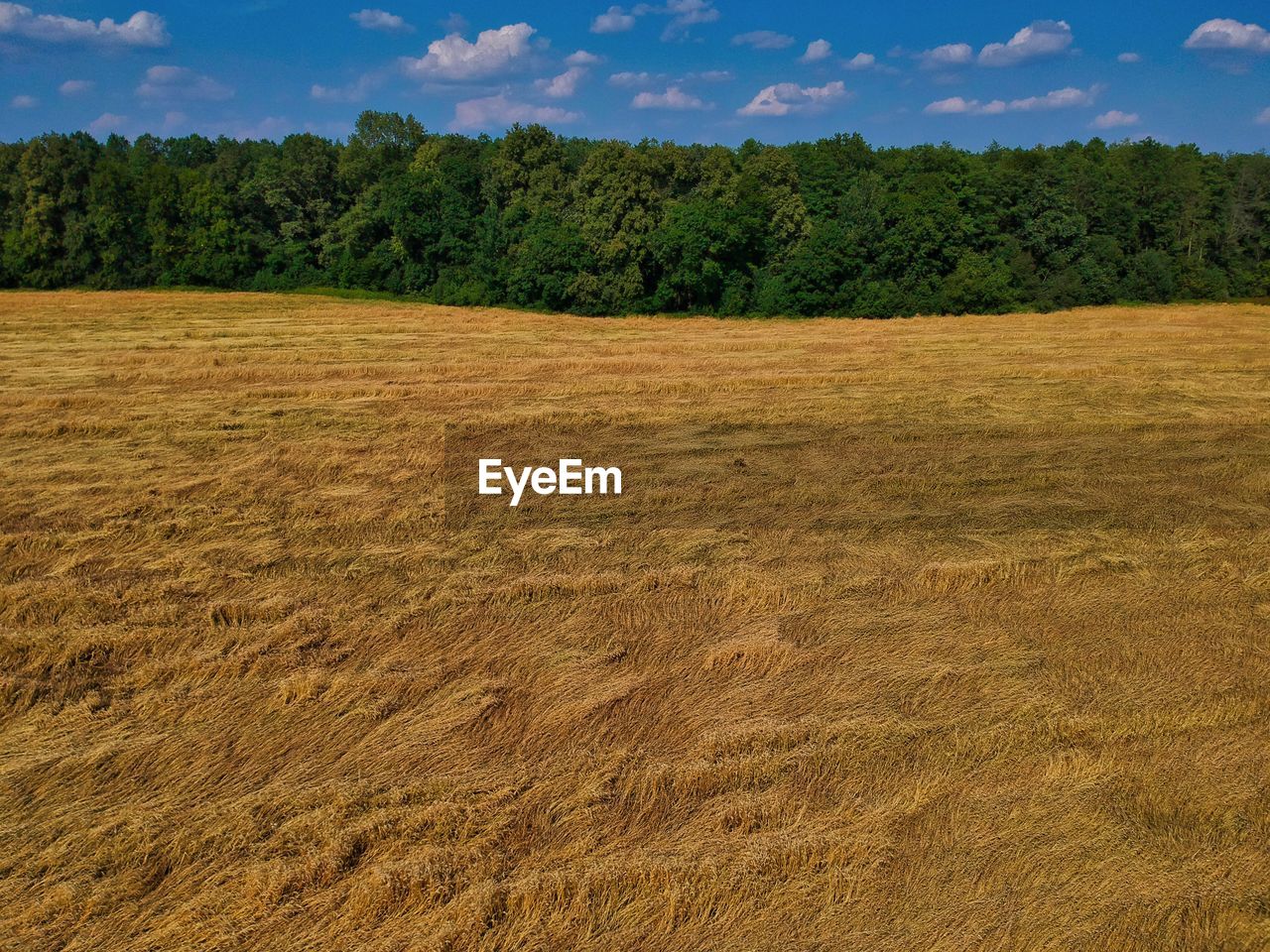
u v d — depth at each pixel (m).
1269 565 11.55
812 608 10.27
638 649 9.32
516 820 6.69
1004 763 7.39
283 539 12.19
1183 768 7.34
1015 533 12.55
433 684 8.53
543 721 7.96
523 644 9.38
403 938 5.66
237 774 7.19
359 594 10.47
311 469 15.35
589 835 6.53
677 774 7.14
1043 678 8.74
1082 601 10.48
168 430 17.67
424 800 6.89
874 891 6.08
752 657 9.03
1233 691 8.50
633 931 5.75
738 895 6.02
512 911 5.89
